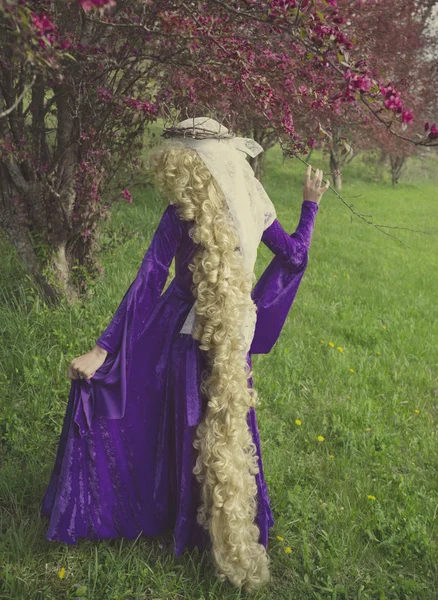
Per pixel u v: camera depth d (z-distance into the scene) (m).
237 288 2.11
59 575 2.29
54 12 3.01
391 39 8.82
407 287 7.10
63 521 2.30
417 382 4.36
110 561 2.38
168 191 2.14
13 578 2.25
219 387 2.15
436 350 5.07
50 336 4.04
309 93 2.85
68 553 2.41
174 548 2.39
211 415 2.20
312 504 2.86
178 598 2.29
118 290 4.90
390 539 2.63
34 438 3.06
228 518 2.20
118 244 5.79
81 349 3.96
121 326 2.16
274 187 14.07
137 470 2.36
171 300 2.31
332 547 2.54
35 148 4.24
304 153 2.96
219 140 2.17
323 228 10.27
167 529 2.49
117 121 4.22
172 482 2.41
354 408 3.71
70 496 2.29
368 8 6.90
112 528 2.39
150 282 2.15
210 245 2.07
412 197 16.52
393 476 3.12
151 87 3.82
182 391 2.26
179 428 2.29
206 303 2.11
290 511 2.75
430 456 3.40
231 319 2.11
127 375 2.26
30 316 4.24
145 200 8.90
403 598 2.40
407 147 14.11
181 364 2.26
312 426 3.53
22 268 4.99
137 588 2.28
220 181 2.08
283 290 2.39
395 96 1.86
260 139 10.69
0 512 2.61
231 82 3.19
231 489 2.19
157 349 2.29
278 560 2.53
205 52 3.05
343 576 2.46
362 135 10.73
